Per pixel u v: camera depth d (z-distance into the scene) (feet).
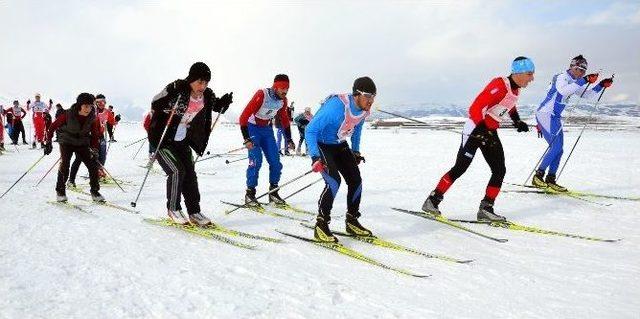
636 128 82.02
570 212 16.93
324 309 7.82
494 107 14.37
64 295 7.79
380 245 12.13
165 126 12.54
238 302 7.84
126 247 10.85
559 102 19.40
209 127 13.44
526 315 7.90
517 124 15.66
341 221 15.06
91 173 17.06
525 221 15.66
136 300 7.72
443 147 47.55
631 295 8.98
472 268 10.59
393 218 15.64
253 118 16.66
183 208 16.29
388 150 43.86
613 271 10.53
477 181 23.57
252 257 10.61
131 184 22.79
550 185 19.92
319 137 12.12
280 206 16.81
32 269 9.02
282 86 16.34
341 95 11.92
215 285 8.58
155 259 10.00
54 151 42.75
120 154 39.34
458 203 18.38
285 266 10.07
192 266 9.65
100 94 24.43
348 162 12.69
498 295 8.88
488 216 14.90
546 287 9.40
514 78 14.23
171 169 12.63
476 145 14.48
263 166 30.53
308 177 25.66
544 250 12.30
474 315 7.83
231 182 23.63
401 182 23.81
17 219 13.64
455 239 13.26
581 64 18.97
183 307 7.53
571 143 48.85
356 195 12.69
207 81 12.36
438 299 8.56
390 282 9.44
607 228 14.78
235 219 14.89
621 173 25.95
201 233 12.37
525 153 37.73
